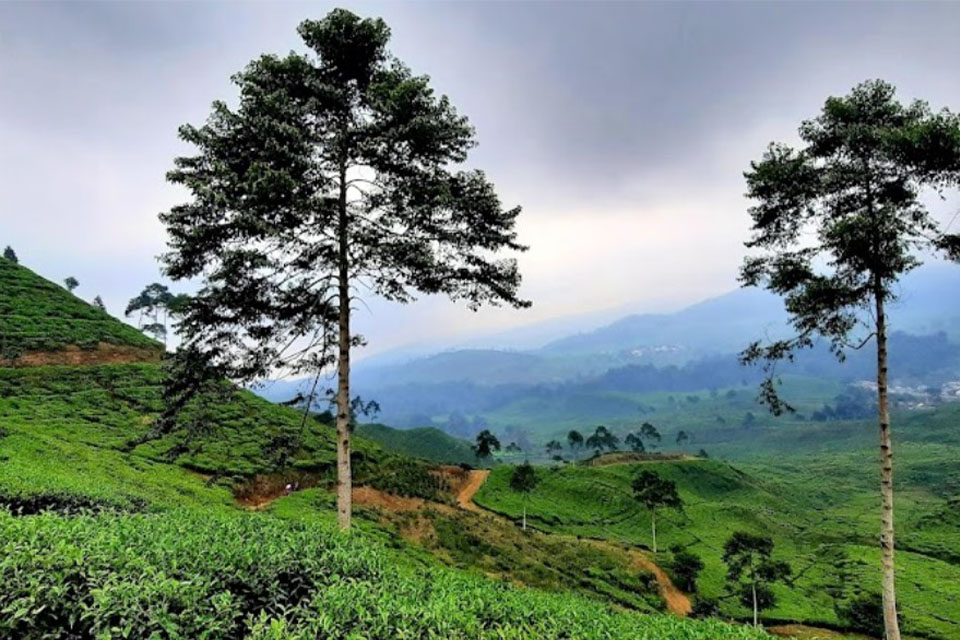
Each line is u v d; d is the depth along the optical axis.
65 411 46.19
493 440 110.44
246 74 15.88
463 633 6.43
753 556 79.19
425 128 15.69
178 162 15.59
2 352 60.66
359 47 16.80
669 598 56.53
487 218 17.50
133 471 33.12
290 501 39.38
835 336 18.61
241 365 16.84
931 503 121.25
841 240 16.50
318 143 16.31
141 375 60.69
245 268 15.16
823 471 166.12
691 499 105.88
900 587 67.44
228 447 46.78
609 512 89.62
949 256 17.11
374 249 16.52
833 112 17.34
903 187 16.98
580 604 11.22
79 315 77.50
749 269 19.66
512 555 47.09
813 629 54.59
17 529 7.44
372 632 6.11
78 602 5.92
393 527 42.00
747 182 18.95
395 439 175.25
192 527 9.62
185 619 6.04
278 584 7.61
